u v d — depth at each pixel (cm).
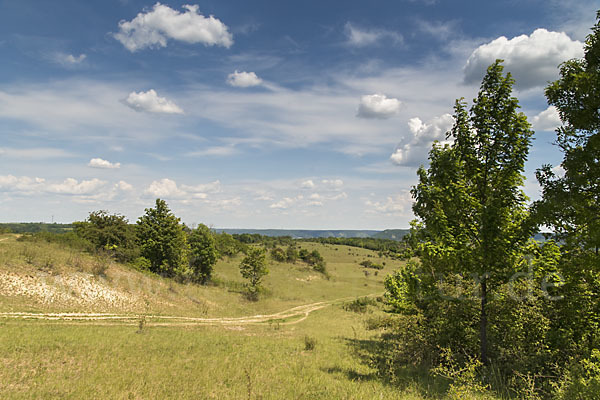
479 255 926
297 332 2653
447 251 964
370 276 10450
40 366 1107
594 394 609
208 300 4084
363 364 1426
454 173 1002
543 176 838
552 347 962
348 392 970
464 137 1000
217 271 6919
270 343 1934
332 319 3812
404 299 1602
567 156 777
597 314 904
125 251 4306
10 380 959
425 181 1270
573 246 782
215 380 1098
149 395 916
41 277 2756
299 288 7088
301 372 1251
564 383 716
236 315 3684
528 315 1022
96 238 4334
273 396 941
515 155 916
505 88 940
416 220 1243
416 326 1263
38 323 1953
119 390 940
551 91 799
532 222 859
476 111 988
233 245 9700
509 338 1034
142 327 2072
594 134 701
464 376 854
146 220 4762
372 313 4531
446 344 1148
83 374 1065
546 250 927
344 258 13912
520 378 898
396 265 13088
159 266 4631
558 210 766
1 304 2202
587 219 725
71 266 3191
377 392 953
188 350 1555
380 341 2162
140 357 1336
